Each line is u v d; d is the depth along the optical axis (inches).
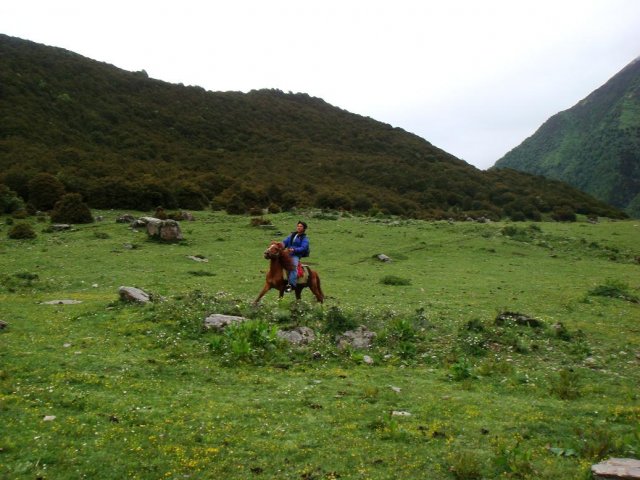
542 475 258.8
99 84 3681.1
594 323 717.3
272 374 430.0
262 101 4655.5
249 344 466.6
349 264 1305.4
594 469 251.6
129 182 2084.2
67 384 367.9
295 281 642.8
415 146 4320.9
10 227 1518.2
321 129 4330.7
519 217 2815.0
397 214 2551.7
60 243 1334.9
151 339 496.4
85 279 940.0
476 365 482.9
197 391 379.6
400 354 503.8
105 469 257.6
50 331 515.5
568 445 295.6
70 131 2910.9
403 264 1339.8
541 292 997.8
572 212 2955.2
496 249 1631.4
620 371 480.1
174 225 1450.5
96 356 438.0
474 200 3093.0
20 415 308.0
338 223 1979.6
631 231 2082.9
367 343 522.6
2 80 3065.9
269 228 1763.0
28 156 2326.5
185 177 2564.0
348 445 293.9
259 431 310.0
